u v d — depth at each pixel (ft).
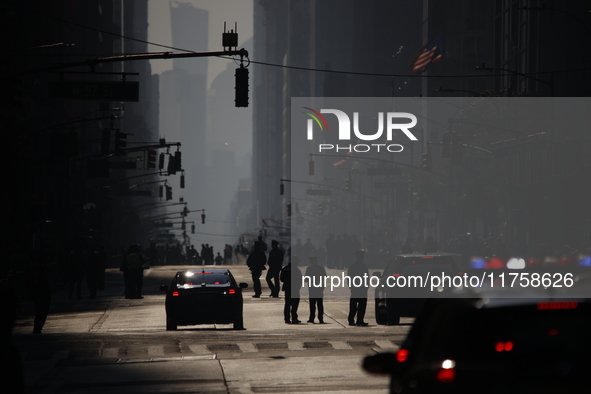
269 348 202.59
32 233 545.03
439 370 60.08
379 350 195.72
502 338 60.23
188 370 165.89
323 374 158.92
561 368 57.16
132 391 141.08
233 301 246.88
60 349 202.90
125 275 390.83
